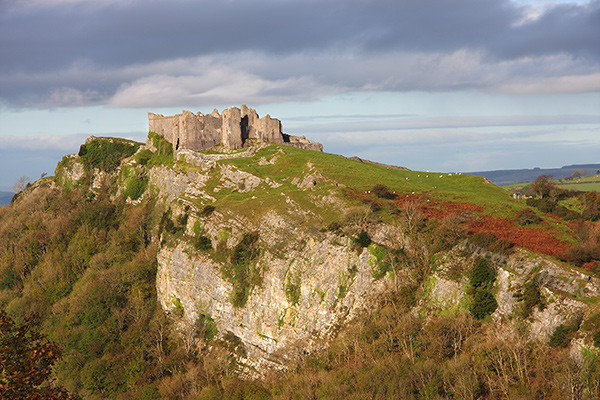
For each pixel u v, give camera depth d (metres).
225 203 160.75
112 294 163.25
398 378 98.88
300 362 122.31
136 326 150.88
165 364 135.62
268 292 133.75
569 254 108.25
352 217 132.12
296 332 128.62
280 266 133.38
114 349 146.00
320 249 131.75
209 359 133.50
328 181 168.75
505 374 92.75
